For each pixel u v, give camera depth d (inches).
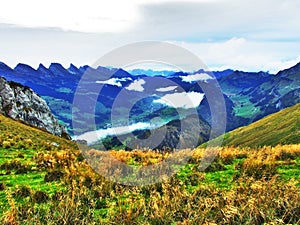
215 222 386.9
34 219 406.3
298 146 799.1
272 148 834.2
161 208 429.7
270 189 461.7
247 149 852.6
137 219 410.3
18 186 560.4
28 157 860.6
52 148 1065.5
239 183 544.1
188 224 386.9
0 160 802.2
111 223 406.6
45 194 501.0
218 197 465.4
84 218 410.9
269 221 374.9
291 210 389.7
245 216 394.6
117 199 499.8
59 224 399.5
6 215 409.1
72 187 525.0
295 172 593.9
